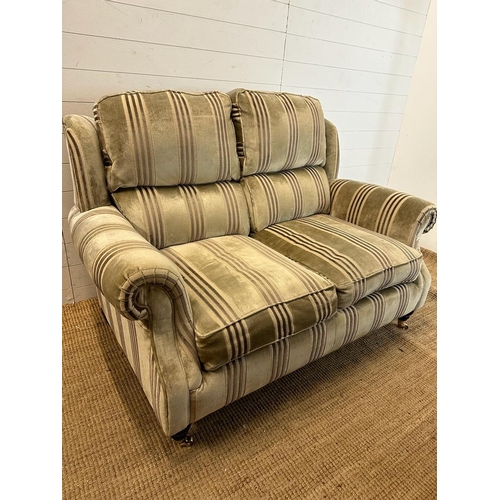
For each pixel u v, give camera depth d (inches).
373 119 97.2
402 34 89.8
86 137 46.2
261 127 59.1
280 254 53.1
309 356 47.6
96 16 51.8
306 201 67.2
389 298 55.7
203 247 51.7
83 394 48.2
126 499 36.8
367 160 102.8
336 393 52.1
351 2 76.9
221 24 62.2
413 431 46.9
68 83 53.4
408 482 40.7
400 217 61.0
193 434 44.1
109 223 41.6
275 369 44.1
